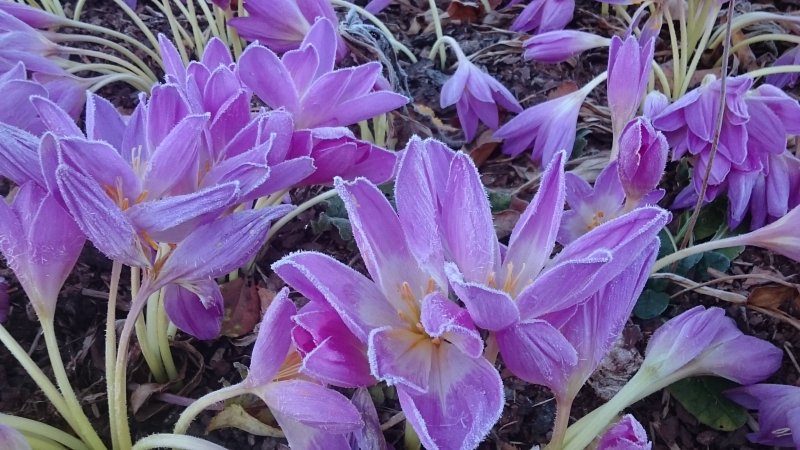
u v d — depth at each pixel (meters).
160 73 0.81
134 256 0.39
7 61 0.57
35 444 0.43
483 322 0.37
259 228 0.41
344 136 0.46
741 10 0.84
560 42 0.68
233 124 0.44
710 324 0.46
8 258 0.41
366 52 0.70
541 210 0.39
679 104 0.57
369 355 0.35
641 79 0.53
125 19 0.89
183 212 0.39
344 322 0.37
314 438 0.41
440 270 0.39
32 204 0.41
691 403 0.51
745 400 0.50
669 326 0.46
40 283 0.42
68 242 0.41
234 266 0.41
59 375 0.43
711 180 0.56
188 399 0.50
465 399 0.37
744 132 0.56
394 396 0.51
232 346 0.54
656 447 0.51
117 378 0.42
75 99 0.61
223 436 0.49
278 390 0.40
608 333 0.39
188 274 0.41
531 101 0.78
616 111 0.54
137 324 0.48
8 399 0.50
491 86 0.67
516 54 0.83
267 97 0.48
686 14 0.80
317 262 0.38
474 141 0.71
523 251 0.40
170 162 0.40
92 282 0.57
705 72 0.79
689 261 0.58
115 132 0.44
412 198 0.38
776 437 0.49
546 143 0.64
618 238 0.37
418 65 0.81
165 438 0.42
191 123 0.40
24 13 0.64
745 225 0.61
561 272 0.36
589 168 0.68
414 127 0.69
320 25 0.51
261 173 0.40
